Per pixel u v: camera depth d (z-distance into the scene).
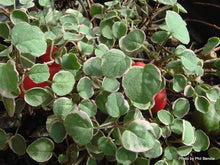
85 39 0.14
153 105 0.13
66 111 0.12
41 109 0.15
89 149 0.12
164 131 0.13
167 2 0.13
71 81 0.12
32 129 0.15
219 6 0.19
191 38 0.20
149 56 0.14
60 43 0.13
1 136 0.13
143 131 0.11
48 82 0.12
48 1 0.14
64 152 0.15
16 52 0.12
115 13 0.14
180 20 0.13
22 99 0.13
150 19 0.16
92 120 0.12
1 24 0.13
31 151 0.12
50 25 0.14
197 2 0.20
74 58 0.12
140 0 0.17
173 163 0.13
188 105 0.13
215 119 0.15
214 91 0.14
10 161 0.15
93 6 0.16
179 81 0.13
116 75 0.11
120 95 0.11
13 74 0.10
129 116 0.13
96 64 0.12
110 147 0.12
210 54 0.16
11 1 0.13
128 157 0.11
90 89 0.12
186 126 0.12
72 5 0.18
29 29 0.11
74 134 0.11
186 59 0.12
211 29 0.20
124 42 0.12
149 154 0.12
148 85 0.11
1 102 0.15
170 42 0.18
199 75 0.13
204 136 0.13
